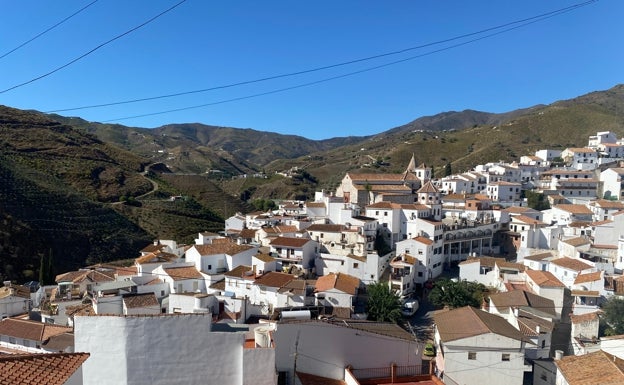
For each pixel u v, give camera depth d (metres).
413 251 89.44
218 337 24.00
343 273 79.94
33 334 51.25
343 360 31.81
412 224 100.88
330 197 121.75
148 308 59.00
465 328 42.16
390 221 101.81
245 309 59.56
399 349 33.12
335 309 62.47
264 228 101.06
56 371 17.41
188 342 23.50
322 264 85.50
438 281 82.19
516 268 79.81
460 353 39.81
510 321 55.50
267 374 24.64
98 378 22.48
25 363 17.27
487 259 86.62
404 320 70.81
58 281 75.19
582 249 83.81
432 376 33.22
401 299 76.19
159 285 70.00
